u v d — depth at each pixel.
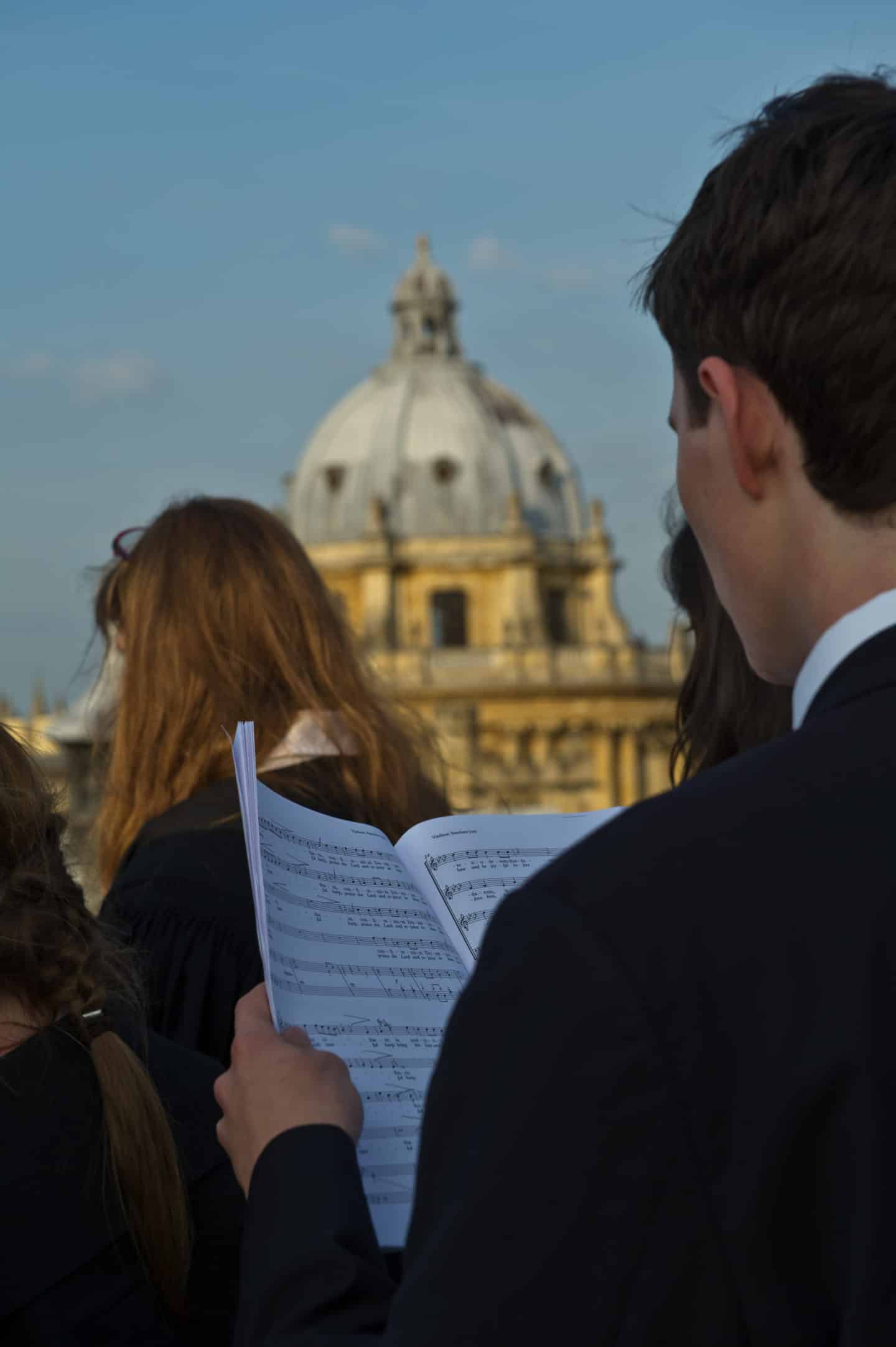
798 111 2.96
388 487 157.50
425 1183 2.63
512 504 154.38
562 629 158.50
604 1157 2.47
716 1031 2.50
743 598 3.06
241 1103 3.37
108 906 6.16
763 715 5.83
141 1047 4.42
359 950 3.95
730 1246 2.46
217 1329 4.25
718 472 3.03
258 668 6.79
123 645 7.15
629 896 2.58
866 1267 2.44
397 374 162.88
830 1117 2.48
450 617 154.75
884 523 2.84
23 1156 3.96
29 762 4.42
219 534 6.96
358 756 6.89
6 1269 3.88
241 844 6.21
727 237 2.93
